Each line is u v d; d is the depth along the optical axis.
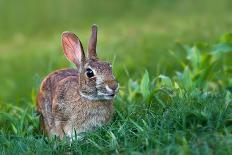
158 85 12.44
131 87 13.09
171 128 9.85
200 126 9.53
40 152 9.86
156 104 11.36
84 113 10.60
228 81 13.20
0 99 14.24
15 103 15.64
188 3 28.78
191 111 9.95
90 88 10.35
